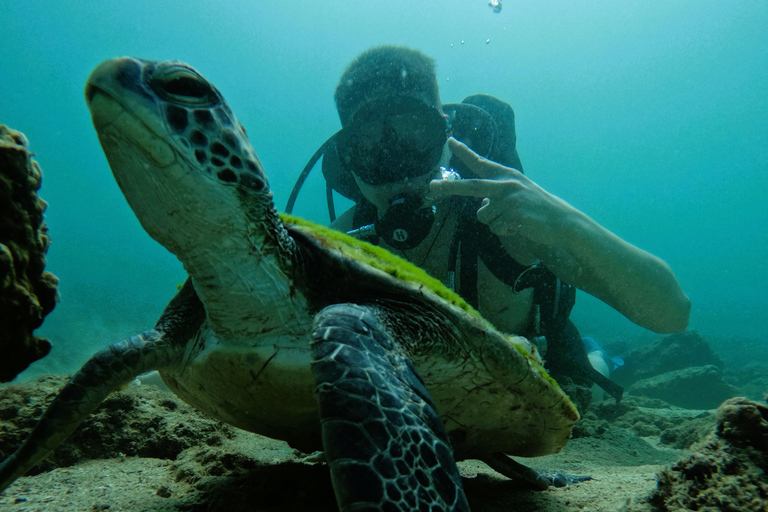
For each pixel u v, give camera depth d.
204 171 0.31
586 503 0.39
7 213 0.34
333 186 0.93
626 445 0.67
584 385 0.91
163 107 0.30
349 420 0.22
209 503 0.34
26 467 0.35
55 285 0.40
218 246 0.34
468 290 0.74
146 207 0.32
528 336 0.81
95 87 0.29
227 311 0.35
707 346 1.79
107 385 0.37
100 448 0.46
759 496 0.25
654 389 1.46
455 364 0.37
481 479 0.47
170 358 0.40
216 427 0.53
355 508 0.19
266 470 0.39
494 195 0.59
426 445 0.22
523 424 0.41
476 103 0.88
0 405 0.46
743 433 0.28
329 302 0.38
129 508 0.34
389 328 0.33
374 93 0.70
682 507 0.28
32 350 0.38
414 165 0.70
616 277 0.64
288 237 0.39
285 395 0.35
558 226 0.60
